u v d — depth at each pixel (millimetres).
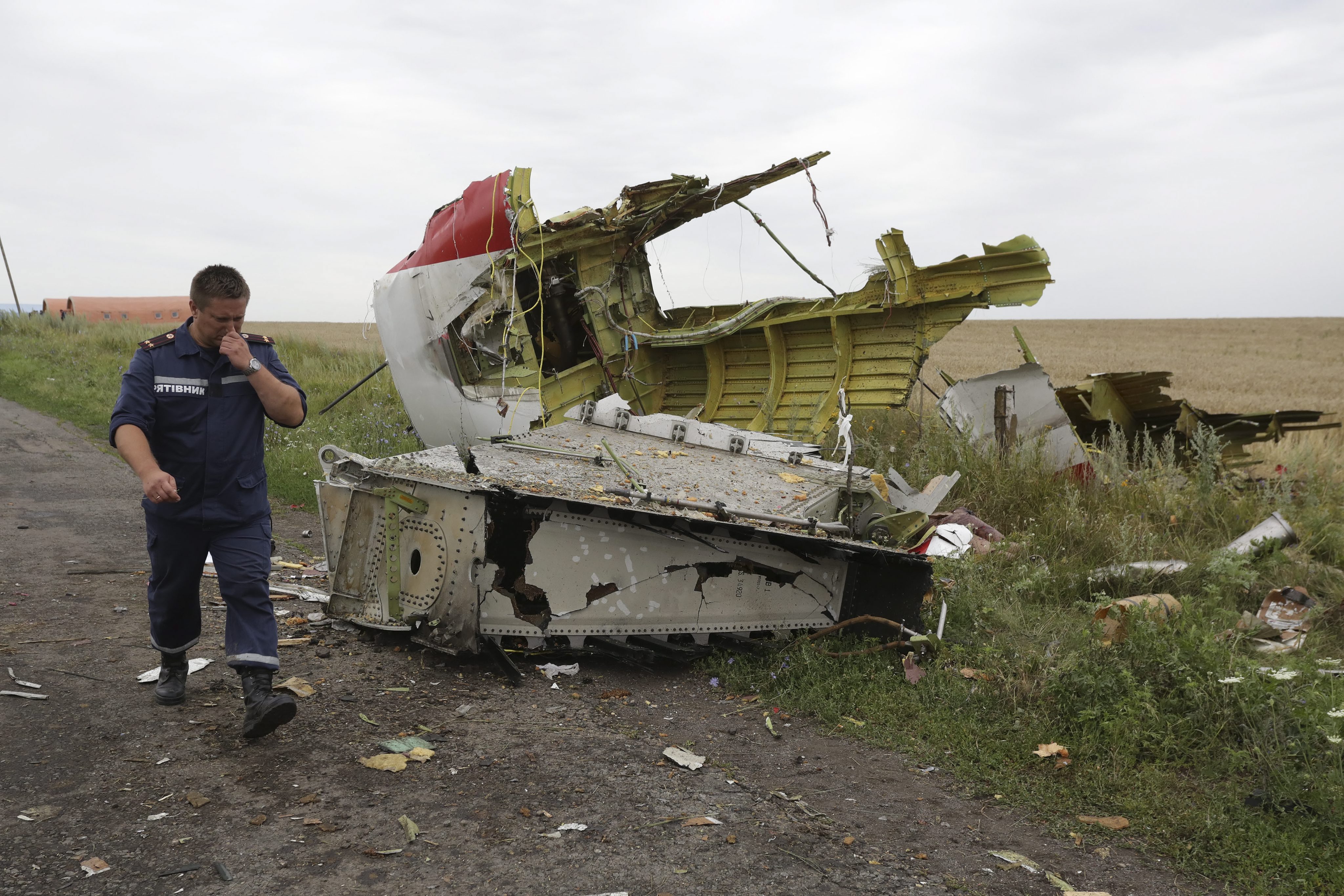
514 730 3684
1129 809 3195
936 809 3197
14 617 4797
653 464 5609
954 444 8031
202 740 3404
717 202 8836
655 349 9656
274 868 2562
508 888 2521
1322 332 73188
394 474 4777
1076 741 3688
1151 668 4098
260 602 3354
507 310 8398
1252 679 3744
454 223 8289
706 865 2703
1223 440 9727
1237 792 3299
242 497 3350
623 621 4551
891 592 4961
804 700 4125
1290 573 6016
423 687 4129
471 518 4348
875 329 8383
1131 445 9938
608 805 3068
